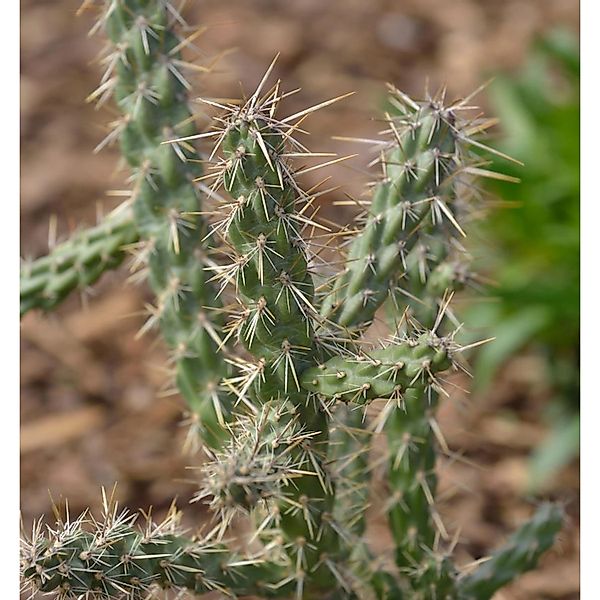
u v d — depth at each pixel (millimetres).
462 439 1055
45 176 1368
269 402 738
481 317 1065
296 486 751
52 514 1023
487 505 1022
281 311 727
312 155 727
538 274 1090
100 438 1078
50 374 1150
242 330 731
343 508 810
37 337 1193
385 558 824
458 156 763
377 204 759
